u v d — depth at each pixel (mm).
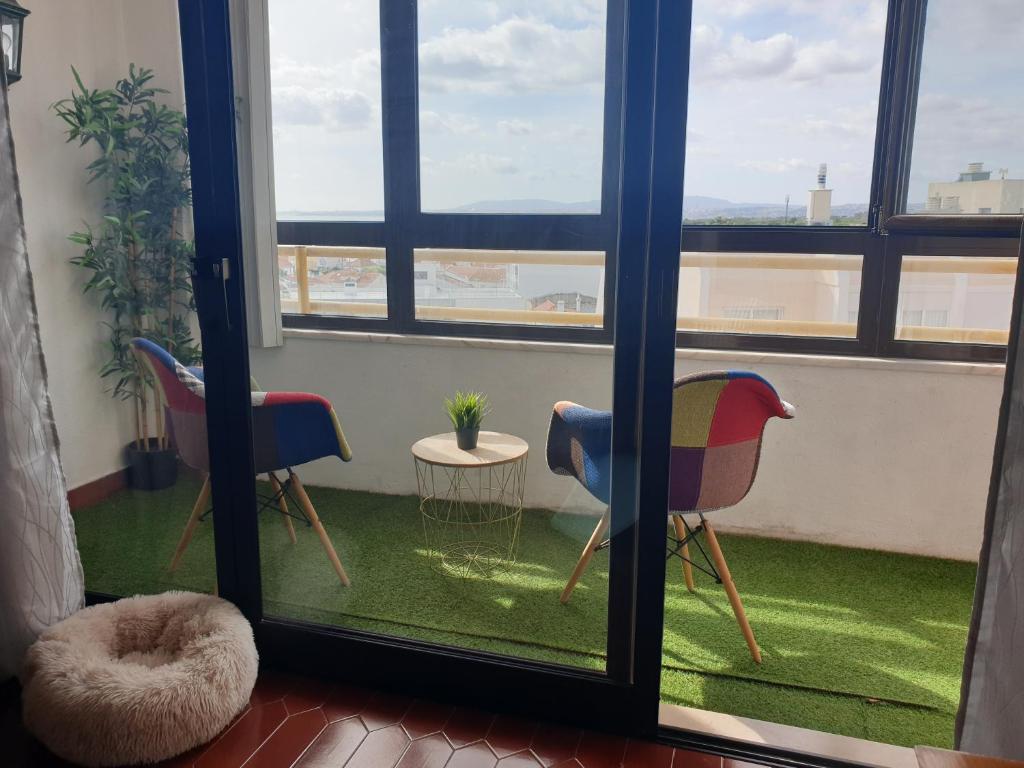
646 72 1577
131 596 2426
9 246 1938
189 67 1871
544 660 1954
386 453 2041
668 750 1830
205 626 1995
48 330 2371
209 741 1834
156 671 1802
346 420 2051
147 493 2381
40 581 2066
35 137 2346
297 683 2096
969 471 2865
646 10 1554
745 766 1777
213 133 1887
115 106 2299
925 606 2617
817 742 1861
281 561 2162
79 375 2391
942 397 2834
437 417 1976
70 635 1951
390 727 1904
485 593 2018
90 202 2348
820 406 2955
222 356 1993
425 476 2018
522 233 1807
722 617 2543
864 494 2982
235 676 1876
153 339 2348
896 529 2979
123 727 1695
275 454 2092
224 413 2031
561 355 1828
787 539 3098
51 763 1775
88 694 1722
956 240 2762
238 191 1926
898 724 2000
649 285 1651
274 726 1899
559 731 1897
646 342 1681
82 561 2484
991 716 1494
